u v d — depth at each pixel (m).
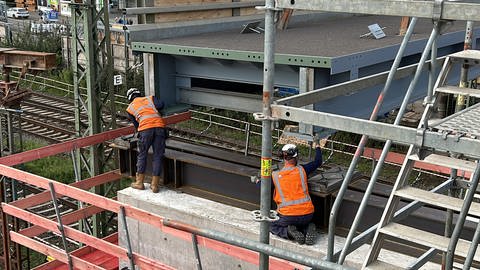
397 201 4.43
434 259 6.29
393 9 3.39
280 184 6.74
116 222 11.78
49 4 51.00
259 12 11.88
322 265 3.49
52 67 10.59
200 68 9.05
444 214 6.55
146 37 9.16
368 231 4.78
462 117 3.91
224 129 19.48
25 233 8.81
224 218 7.38
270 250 3.79
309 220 6.72
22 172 7.11
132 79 24.22
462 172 7.03
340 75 7.09
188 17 10.09
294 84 7.72
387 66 8.24
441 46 8.76
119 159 9.36
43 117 20.48
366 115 7.83
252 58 7.45
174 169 8.52
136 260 6.11
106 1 10.73
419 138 3.33
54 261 8.70
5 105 10.38
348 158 16.02
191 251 7.54
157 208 7.88
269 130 3.94
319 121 3.70
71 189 6.61
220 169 7.95
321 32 10.10
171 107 9.37
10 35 33.69
